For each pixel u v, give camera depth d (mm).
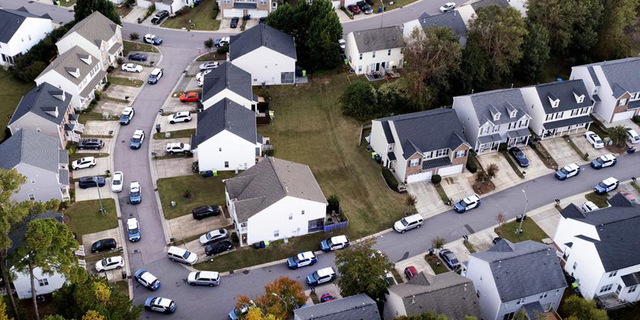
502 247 81125
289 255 87562
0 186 66312
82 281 69562
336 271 84875
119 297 71250
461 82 115000
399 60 123500
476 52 113375
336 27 120562
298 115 113938
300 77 123000
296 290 75750
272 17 126625
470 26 118562
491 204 97688
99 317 65438
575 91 109750
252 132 101312
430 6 146125
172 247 85750
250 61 117875
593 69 113375
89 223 89750
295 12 125125
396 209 95938
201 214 91438
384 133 100562
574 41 126875
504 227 93250
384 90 113875
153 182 98062
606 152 108000
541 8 122438
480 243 90562
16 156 87000
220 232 88188
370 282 75062
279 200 85625
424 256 88125
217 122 99625
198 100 115500
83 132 106562
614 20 125875
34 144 90750
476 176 102062
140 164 101312
